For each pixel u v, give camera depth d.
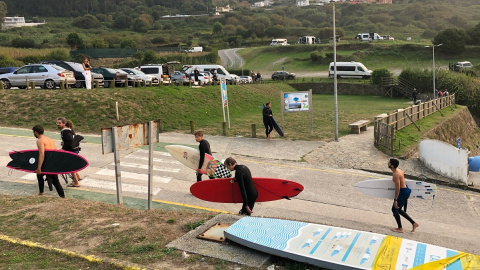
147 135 8.85
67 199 8.98
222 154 16.62
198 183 7.95
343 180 13.70
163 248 6.01
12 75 24.48
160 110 23.81
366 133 21.39
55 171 9.32
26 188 10.97
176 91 27.48
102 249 6.02
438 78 44.78
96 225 7.06
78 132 19.38
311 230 6.07
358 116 27.86
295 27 124.50
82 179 12.31
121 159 14.93
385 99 42.97
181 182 12.56
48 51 62.00
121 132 8.56
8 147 15.50
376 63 66.19
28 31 112.25
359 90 47.62
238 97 32.81
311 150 17.55
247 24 129.75
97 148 16.31
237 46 96.31
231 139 19.41
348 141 19.30
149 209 8.68
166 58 65.69
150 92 25.45
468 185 13.92
